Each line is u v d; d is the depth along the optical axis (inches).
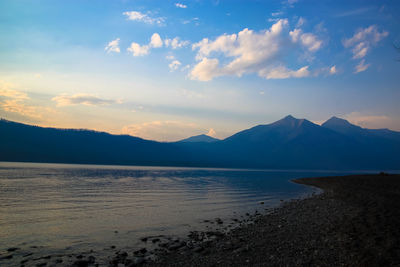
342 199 1098.7
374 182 2041.1
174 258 430.0
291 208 983.0
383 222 580.4
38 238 560.4
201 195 1462.8
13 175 2672.2
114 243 532.1
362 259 363.9
